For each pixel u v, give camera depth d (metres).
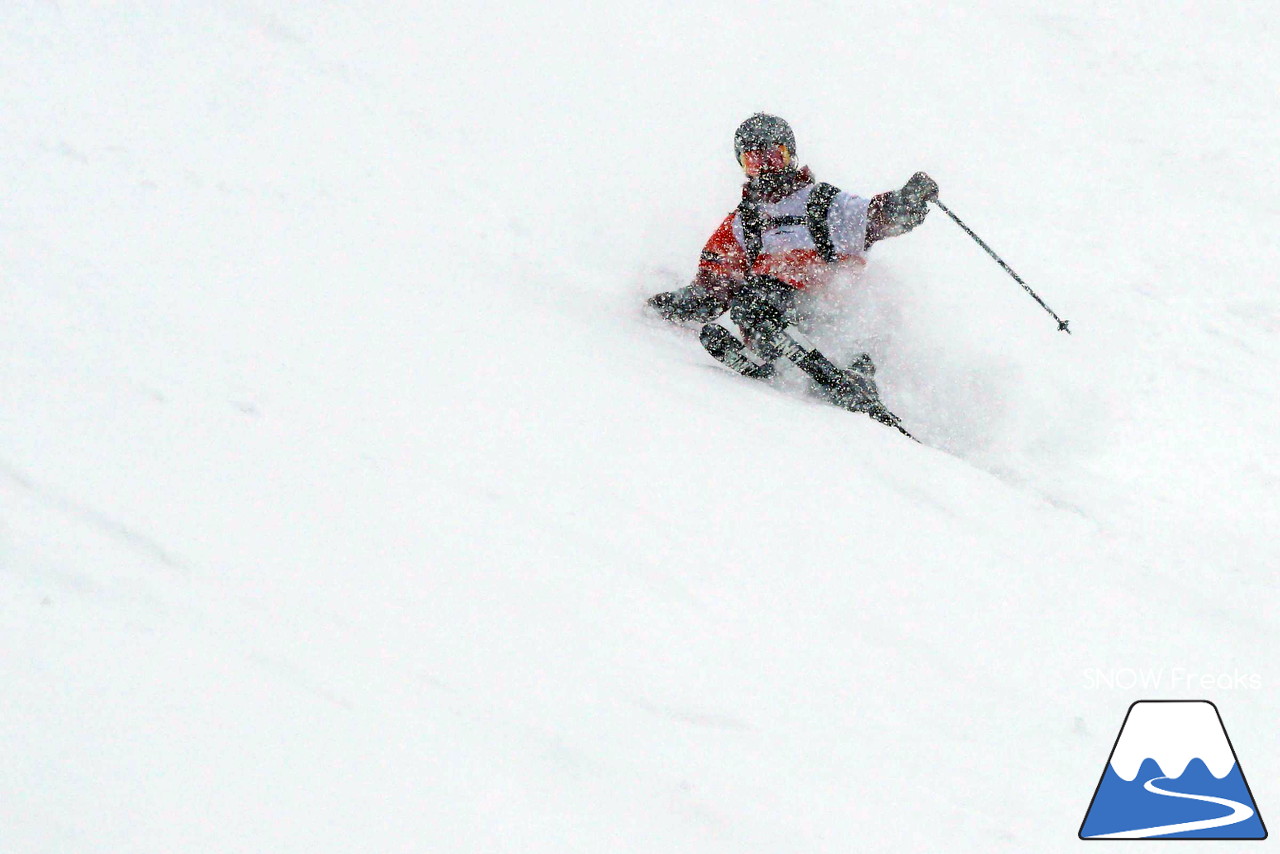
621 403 15.29
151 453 12.20
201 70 25.52
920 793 9.71
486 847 8.61
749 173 17.47
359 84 27.06
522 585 11.33
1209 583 14.02
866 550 12.98
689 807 9.25
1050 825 9.56
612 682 10.35
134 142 21.05
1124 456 17.34
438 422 13.80
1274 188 30.19
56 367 13.38
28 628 9.85
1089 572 13.56
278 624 10.35
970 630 11.91
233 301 15.75
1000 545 13.71
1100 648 12.01
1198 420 18.84
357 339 15.41
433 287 17.89
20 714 9.10
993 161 30.81
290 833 8.51
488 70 29.83
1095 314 22.66
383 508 12.04
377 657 10.18
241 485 11.98
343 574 11.04
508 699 9.97
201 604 10.42
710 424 15.26
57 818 8.39
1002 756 10.26
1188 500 16.25
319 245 18.47
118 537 10.98
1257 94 35.88
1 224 16.62
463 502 12.39
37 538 10.78
